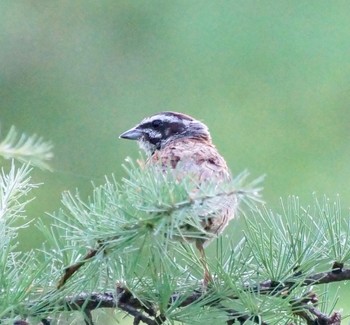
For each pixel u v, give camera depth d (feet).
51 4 51.98
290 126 48.03
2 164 40.29
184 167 23.71
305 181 46.80
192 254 21.71
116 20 51.37
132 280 20.84
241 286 21.24
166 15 50.44
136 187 19.08
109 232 19.39
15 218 21.44
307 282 21.58
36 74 51.44
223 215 22.17
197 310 20.81
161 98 49.65
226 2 49.47
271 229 21.59
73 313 21.04
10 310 19.70
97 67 51.11
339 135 47.88
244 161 47.55
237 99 48.60
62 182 48.34
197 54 49.42
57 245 20.45
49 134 50.62
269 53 48.83
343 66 48.52
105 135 50.03
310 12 49.01
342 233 22.02
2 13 51.72
